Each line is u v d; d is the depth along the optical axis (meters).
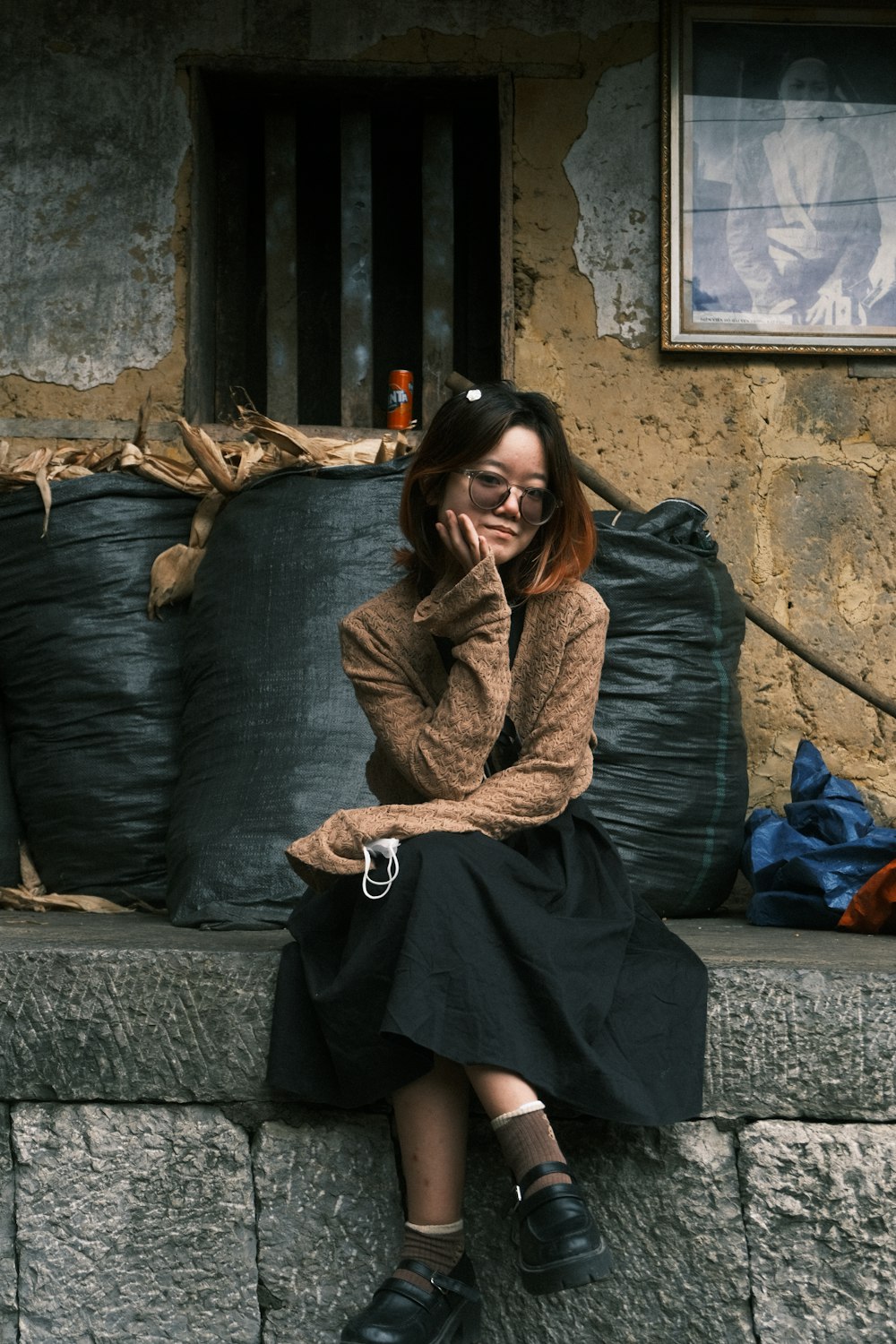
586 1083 1.72
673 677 2.97
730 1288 1.95
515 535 1.90
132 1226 2.03
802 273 3.79
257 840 2.53
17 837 3.10
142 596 3.07
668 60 3.77
